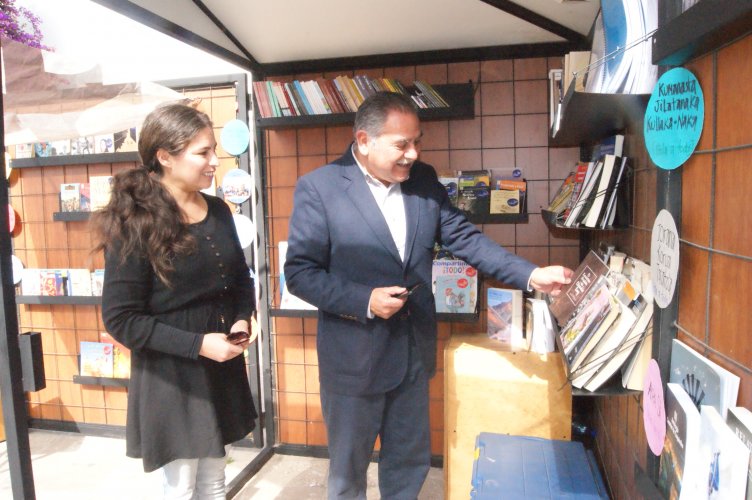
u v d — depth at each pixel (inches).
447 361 81.4
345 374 64.6
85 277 112.6
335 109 89.5
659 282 38.2
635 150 56.8
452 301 90.0
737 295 28.1
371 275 63.9
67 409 118.6
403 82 95.3
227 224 61.6
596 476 58.6
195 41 76.4
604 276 52.6
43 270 114.0
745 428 24.8
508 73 92.4
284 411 106.4
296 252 64.9
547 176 92.9
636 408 55.5
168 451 54.5
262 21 82.3
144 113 77.1
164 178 56.7
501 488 56.1
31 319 117.8
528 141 92.9
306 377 104.7
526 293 90.5
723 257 29.8
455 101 87.7
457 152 95.1
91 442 113.3
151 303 54.3
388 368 64.6
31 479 48.2
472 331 97.4
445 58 92.7
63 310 116.4
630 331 45.6
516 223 92.4
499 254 64.1
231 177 100.3
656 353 39.2
